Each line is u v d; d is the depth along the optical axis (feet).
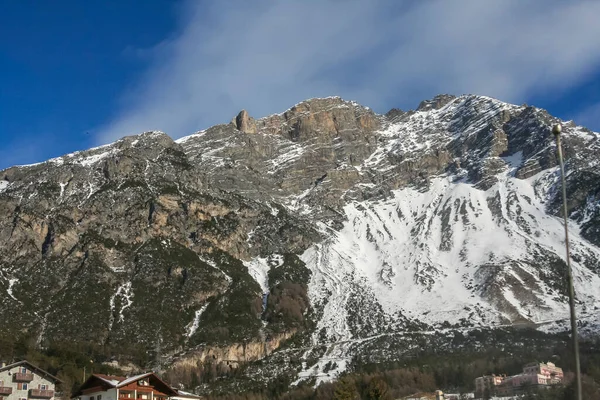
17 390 482.69
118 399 437.99
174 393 469.16
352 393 617.21
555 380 568.41
